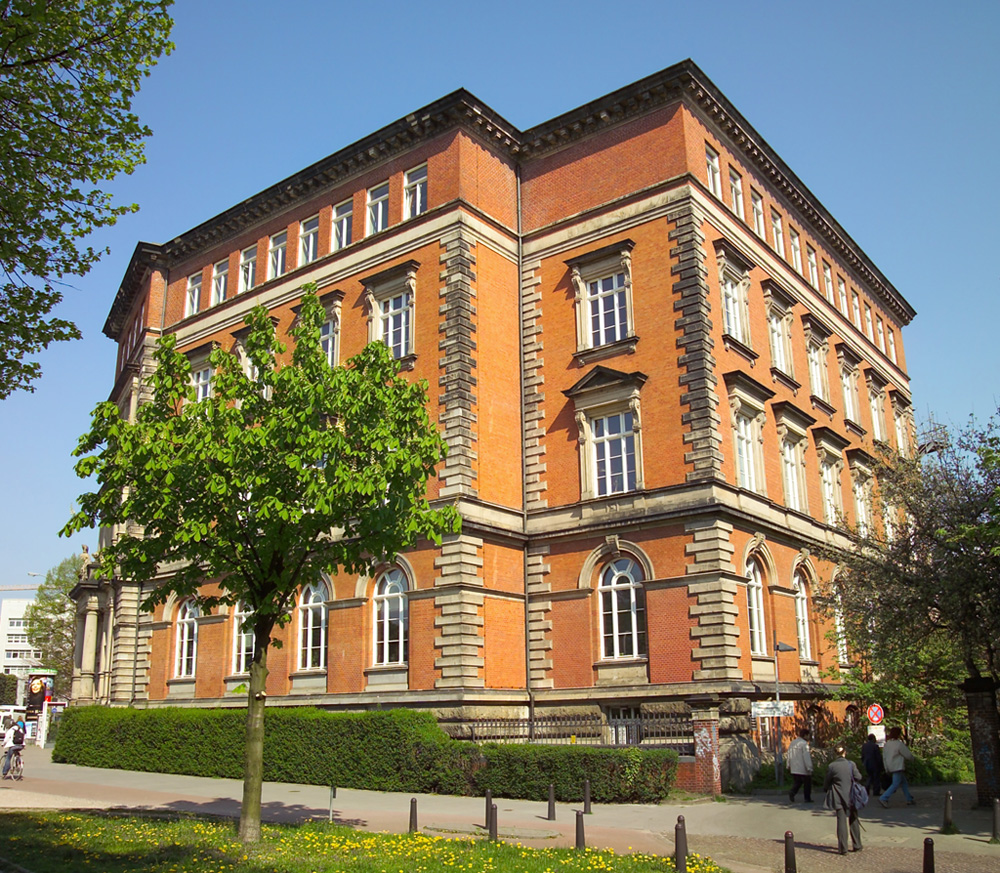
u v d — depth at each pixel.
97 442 17.34
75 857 14.67
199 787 26.59
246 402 18.05
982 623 23.16
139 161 16.78
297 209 39.00
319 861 14.38
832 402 40.75
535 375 33.25
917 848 17.23
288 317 37.62
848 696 31.27
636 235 32.03
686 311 30.09
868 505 41.03
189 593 18.38
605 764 22.83
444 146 33.75
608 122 33.72
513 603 30.88
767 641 30.31
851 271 47.88
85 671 46.97
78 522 16.83
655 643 28.16
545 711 29.86
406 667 29.61
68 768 33.56
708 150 33.94
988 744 22.34
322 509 16.39
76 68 15.80
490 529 30.20
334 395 17.80
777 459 33.62
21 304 16.19
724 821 19.95
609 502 30.25
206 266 43.12
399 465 17.56
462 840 16.50
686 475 28.78
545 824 19.31
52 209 16.09
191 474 16.66
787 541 32.69
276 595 17.67
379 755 26.17
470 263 32.53
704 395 29.03
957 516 23.88
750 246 35.31
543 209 34.88
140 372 44.12
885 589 24.70
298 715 28.22
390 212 34.97
